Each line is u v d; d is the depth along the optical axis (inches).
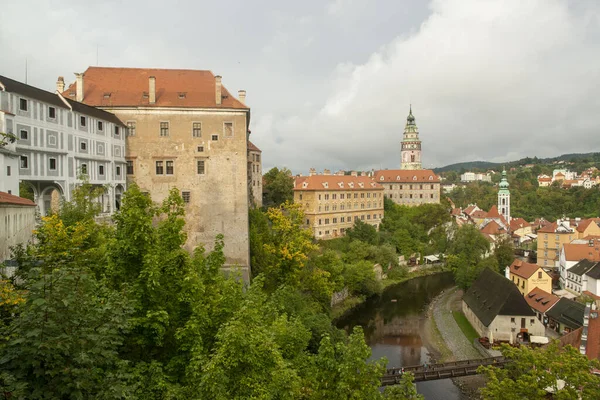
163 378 615.5
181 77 2295.8
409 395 723.4
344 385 644.7
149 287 660.1
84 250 1109.7
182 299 698.8
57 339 441.1
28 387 430.3
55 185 1718.8
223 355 560.7
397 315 2640.3
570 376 984.9
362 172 6038.4
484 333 2175.2
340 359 710.5
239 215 2143.2
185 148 2140.7
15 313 603.2
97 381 489.1
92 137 1904.5
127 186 2153.1
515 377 1221.1
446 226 4606.3
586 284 2871.6
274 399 590.2
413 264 3973.9
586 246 3309.5
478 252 3339.1
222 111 2150.6
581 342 1568.7
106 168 1995.6
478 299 2427.4
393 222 4557.1
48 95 1705.2
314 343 1598.2
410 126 7411.4
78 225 1134.4
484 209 7682.1
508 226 5787.4
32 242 1235.9
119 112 2135.8
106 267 735.1
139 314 676.7
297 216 2084.2
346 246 3713.1
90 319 503.8
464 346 2132.1
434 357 2018.9
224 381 539.2
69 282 496.1
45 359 434.6
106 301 603.8
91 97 2142.0
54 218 1077.8
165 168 2145.7
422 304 2874.0
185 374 634.8
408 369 1656.0
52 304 461.1
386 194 5649.6
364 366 674.2
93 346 485.4
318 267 2628.0
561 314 2241.6
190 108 2134.6
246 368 576.4
